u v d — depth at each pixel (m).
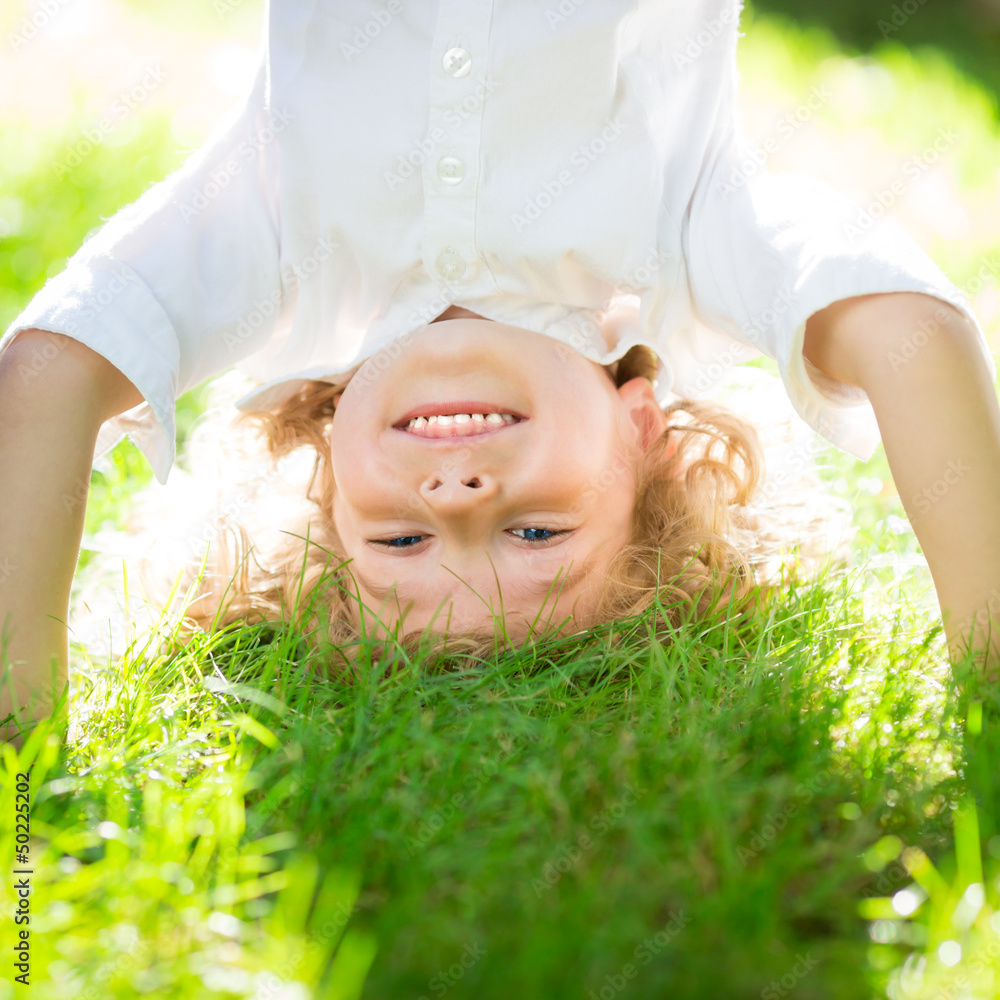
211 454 2.45
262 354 2.09
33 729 1.50
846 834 1.23
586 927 1.06
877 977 1.04
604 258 1.81
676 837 1.22
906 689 1.54
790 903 1.14
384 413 1.88
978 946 1.05
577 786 1.29
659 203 1.81
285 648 1.72
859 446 1.87
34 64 5.04
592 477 1.87
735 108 1.90
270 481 2.35
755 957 1.04
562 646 1.84
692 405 2.26
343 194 1.83
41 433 1.63
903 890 1.15
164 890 1.14
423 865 1.17
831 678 1.60
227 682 1.62
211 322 1.83
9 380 1.65
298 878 1.15
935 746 1.40
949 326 1.57
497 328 1.87
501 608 1.79
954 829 1.23
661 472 2.09
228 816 1.24
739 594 1.99
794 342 1.64
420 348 1.87
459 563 1.87
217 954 1.07
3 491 1.61
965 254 3.67
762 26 7.67
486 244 1.81
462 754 1.37
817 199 1.77
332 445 1.93
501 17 1.70
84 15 5.83
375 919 1.13
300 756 1.38
